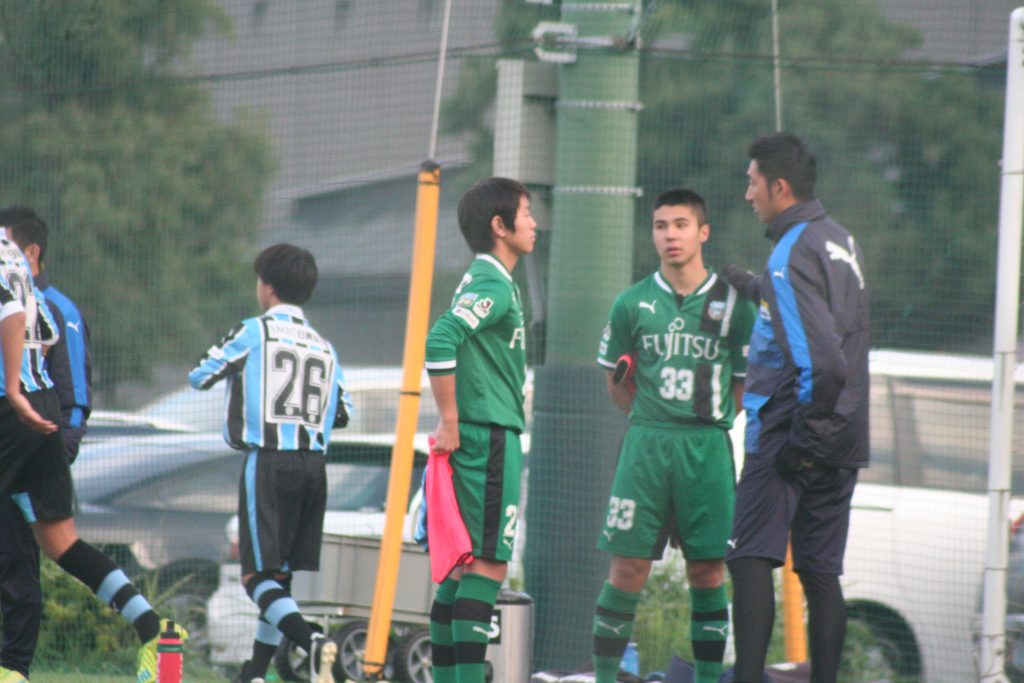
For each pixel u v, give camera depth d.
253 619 31.59
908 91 53.75
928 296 47.62
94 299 46.78
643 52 28.05
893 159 53.62
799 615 26.33
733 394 22.83
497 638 24.89
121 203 48.03
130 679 27.80
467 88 54.41
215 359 25.19
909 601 31.61
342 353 58.72
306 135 53.84
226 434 25.44
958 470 32.81
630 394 23.66
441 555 19.58
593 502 27.67
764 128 52.69
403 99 54.56
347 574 27.52
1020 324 23.47
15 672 21.62
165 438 36.47
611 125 27.91
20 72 38.81
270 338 25.50
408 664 27.48
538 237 29.20
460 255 54.66
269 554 25.06
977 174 52.22
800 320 18.27
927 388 33.53
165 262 49.28
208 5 50.22
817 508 19.08
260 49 50.69
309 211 55.59
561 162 28.11
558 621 27.58
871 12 53.81
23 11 38.09
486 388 19.83
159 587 33.22
